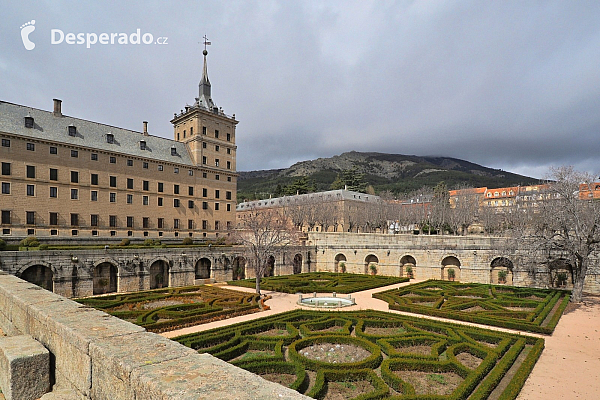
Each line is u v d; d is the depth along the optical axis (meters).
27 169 55.84
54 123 61.66
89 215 62.56
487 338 25.78
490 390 17.59
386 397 16.28
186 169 78.62
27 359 7.91
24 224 55.00
